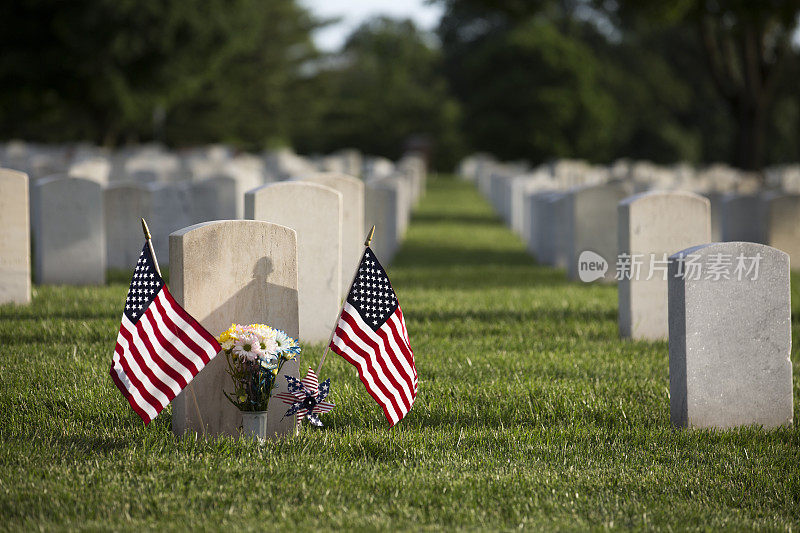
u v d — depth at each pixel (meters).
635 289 24.97
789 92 161.25
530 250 51.47
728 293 16.92
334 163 81.06
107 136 113.31
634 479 14.42
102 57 96.38
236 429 15.73
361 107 192.38
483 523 12.48
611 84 184.75
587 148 176.12
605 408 18.17
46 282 31.62
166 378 14.55
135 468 14.05
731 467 15.09
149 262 14.86
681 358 17.00
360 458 15.09
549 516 12.86
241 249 15.34
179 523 12.11
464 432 16.55
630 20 144.50
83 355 20.67
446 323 26.50
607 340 24.89
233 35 106.00
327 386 15.76
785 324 17.22
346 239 28.16
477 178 121.81
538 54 171.75
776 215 42.84
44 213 31.31
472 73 177.88
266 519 12.41
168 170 56.62
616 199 37.25
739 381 17.11
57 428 16.08
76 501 12.71
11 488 13.05
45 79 99.12
